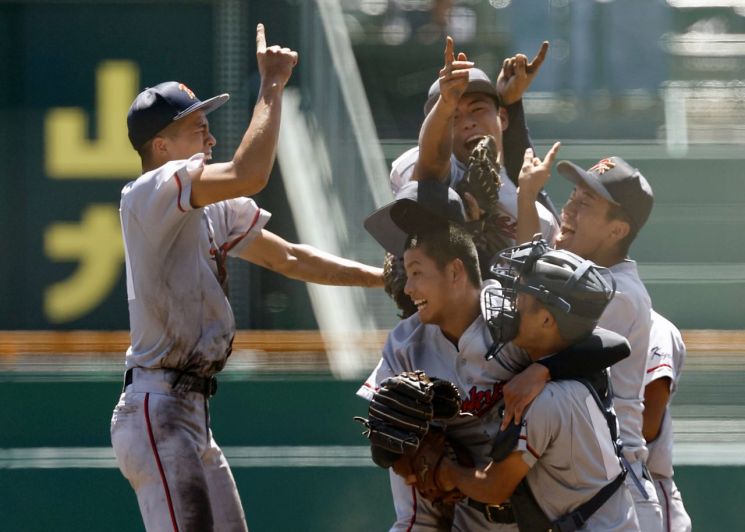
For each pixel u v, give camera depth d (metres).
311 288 23.94
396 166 16.59
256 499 22.27
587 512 13.16
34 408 22.70
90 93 25.03
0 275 24.52
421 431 13.32
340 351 22.75
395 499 14.84
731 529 21.95
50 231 24.58
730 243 25.30
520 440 12.95
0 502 22.41
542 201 17.39
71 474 22.48
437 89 16.03
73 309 24.50
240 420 22.48
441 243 13.82
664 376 16.11
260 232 16.09
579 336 13.25
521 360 13.79
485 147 14.88
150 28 25.25
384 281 15.91
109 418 22.70
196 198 13.91
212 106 15.20
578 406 13.05
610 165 15.95
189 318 14.44
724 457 22.09
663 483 16.61
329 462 22.33
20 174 24.66
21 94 24.88
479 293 14.02
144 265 14.29
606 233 15.81
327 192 25.22
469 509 14.38
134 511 22.44
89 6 25.11
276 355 22.72
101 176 24.75
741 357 22.72
